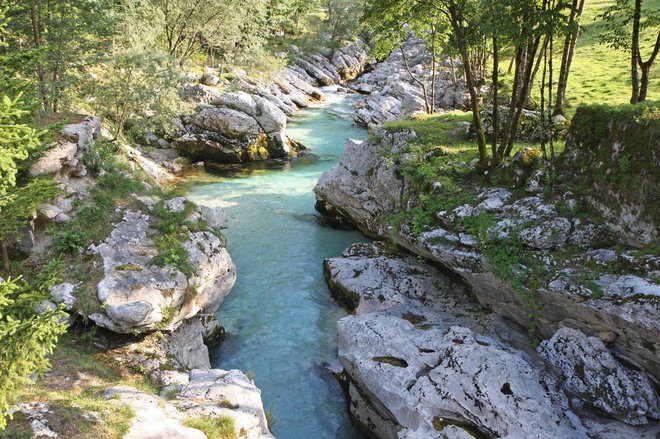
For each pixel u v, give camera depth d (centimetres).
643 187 1177
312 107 5719
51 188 1038
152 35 3422
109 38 3112
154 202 1838
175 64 3219
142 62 2884
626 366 1152
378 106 4828
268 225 2495
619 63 3572
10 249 1416
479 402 1065
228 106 3584
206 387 1188
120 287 1364
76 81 2691
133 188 1892
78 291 1331
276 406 1345
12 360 764
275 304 1812
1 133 776
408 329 1413
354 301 1708
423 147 2194
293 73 6669
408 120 2697
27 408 909
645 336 1053
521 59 1612
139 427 926
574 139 1443
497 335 1391
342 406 1384
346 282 1783
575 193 1384
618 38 1934
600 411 1097
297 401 1373
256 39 5412
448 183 1783
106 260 1449
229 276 1755
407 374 1206
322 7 11062
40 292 944
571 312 1220
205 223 1859
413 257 1909
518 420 1006
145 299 1354
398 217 1819
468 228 1526
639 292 1059
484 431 1044
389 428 1219
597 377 1116
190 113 3419
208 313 1642
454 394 1106
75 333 1301
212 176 3250
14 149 784
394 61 7581
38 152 1233
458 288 1688
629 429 1045
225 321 1705
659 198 1140
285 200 2858
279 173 3388
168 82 3034
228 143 3506
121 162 2089
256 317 1734
